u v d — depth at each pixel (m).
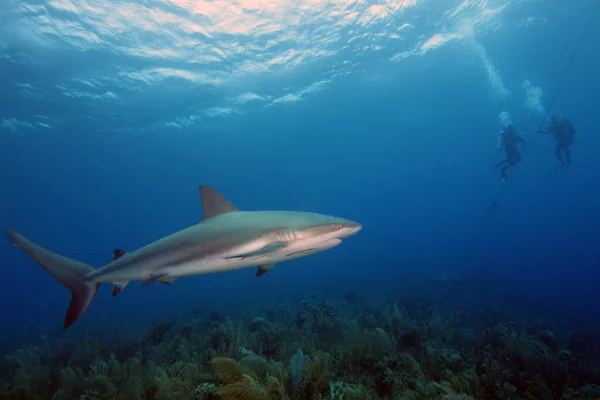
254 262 4.20
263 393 4.12
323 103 49.12
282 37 28.89
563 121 25.25
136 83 33.31
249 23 26.48
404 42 31.77
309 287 31.50
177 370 6.72
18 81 28.92
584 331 14.09
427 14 27.52
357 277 40.25
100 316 28.09
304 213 4.68
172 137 55.38
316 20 27.00
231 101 42.44
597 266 64.88
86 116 39.56
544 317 17.34
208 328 11.79
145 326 16.98
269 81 37.94
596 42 35.56
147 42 26.73
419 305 16.23
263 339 9.20
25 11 21.22
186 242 4.34
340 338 9.57
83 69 28.98
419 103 54.44
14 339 19.27
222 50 29.78
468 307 18.23
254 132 61.69
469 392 5.73
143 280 4.40
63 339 14.71
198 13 24.44
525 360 7.88
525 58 39.06
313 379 5.15
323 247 4.38
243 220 4.52
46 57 26.23
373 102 51.03
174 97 38.09
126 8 22.72
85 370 9.10
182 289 52.19
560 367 7.73
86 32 24.27
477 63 39.34
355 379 6.32
